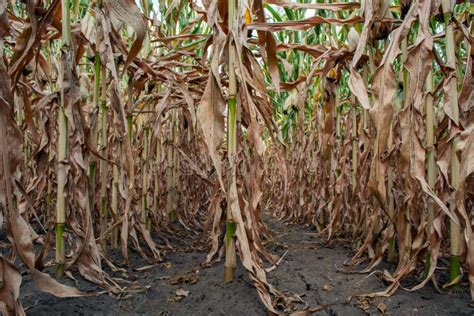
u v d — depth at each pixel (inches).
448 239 77.0
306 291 57.2
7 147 37.6
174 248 89.1
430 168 55.4
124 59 68.1
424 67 50.1
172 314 49.1
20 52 50.5
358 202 85.4
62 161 52.6
